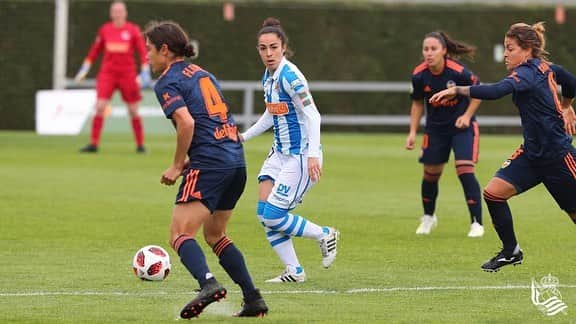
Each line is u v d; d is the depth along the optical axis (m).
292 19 94.50
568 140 29.05
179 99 24.16
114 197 48.75
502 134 97.44
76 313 25.33
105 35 69.81
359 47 95.62
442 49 38.41
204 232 25.52
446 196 51.72
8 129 91.56
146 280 27.45
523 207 47.66
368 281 29.84
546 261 33.28
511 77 28.34
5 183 53.53
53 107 87.06
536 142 28.89
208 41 93.19
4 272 30.77
